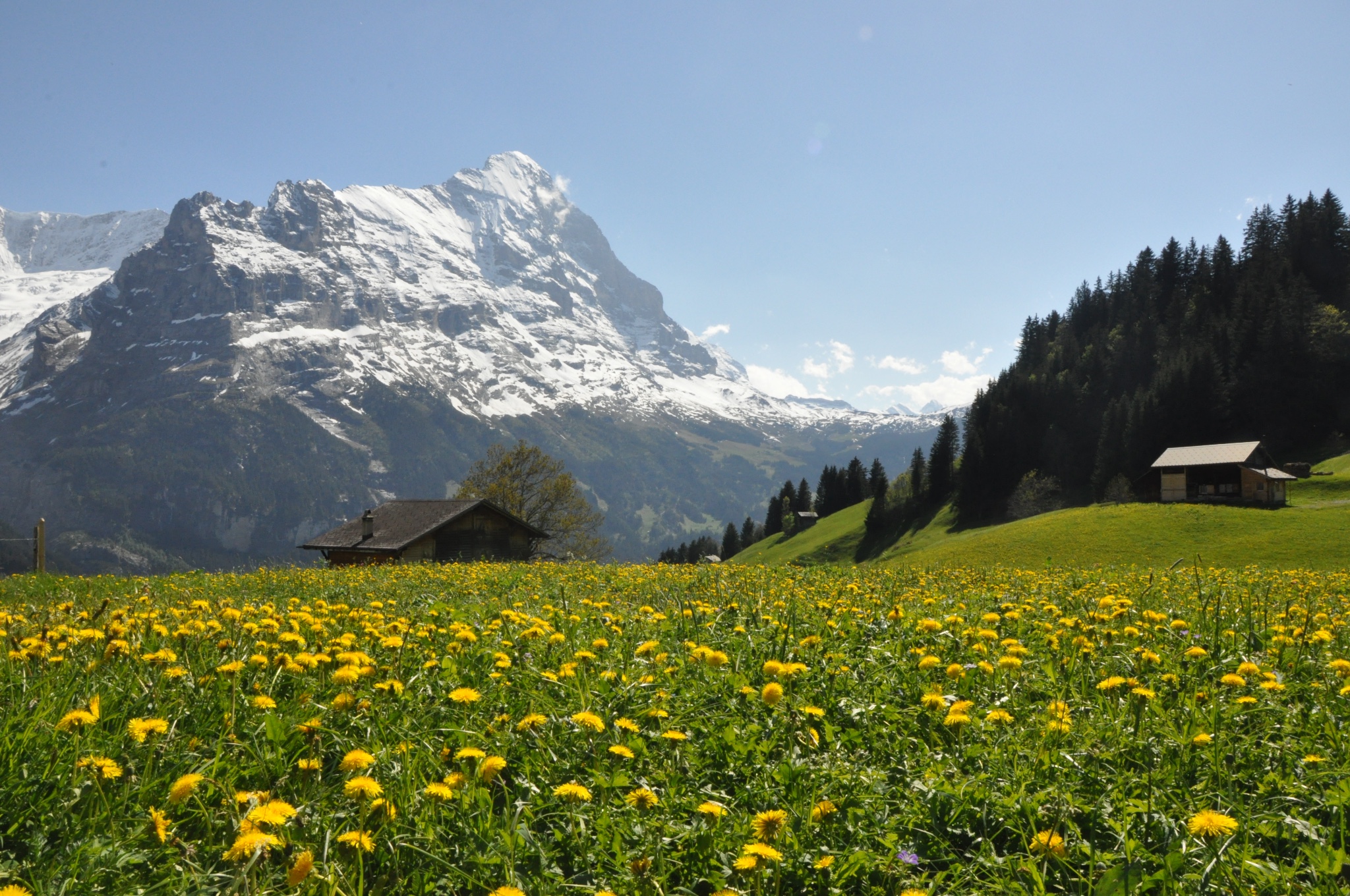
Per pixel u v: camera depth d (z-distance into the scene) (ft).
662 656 20.53
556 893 9.74
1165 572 58.95
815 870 10.26
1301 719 15.76
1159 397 422.82
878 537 479.41
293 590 46.68
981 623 26.21
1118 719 15.66
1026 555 229.45
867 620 27.35
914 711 16.53
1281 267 532.32
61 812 10.70
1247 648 22.34
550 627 25.20
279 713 15.40
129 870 9.70
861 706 16.90
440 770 12.78
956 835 11.42
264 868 9.41
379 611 29.27
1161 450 414.00
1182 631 25.08
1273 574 62.95
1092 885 10.17
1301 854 10.78
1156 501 359.46
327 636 22.38
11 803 10.83
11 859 9.59
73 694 15.03
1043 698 17.85
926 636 23.75
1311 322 439.63
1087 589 41.83
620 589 44.04
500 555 195.11
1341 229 543.80
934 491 488.85
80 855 9.62
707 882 10.27
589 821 11.30
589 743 13.94
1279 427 418.51
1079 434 467.11
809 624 26.53
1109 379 500.33
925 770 13.38
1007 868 10.42
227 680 16.48
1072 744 14.60
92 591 48.32
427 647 21.09
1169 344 497.46
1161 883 9.86
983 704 17.34
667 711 15.72
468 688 16.78
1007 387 508.53
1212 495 341.21
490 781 11.98
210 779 11.28
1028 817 11.63
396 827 10.66
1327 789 12.59
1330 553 182.60
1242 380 429.38
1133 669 19.97
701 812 11.26
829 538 508.53
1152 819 11.63
